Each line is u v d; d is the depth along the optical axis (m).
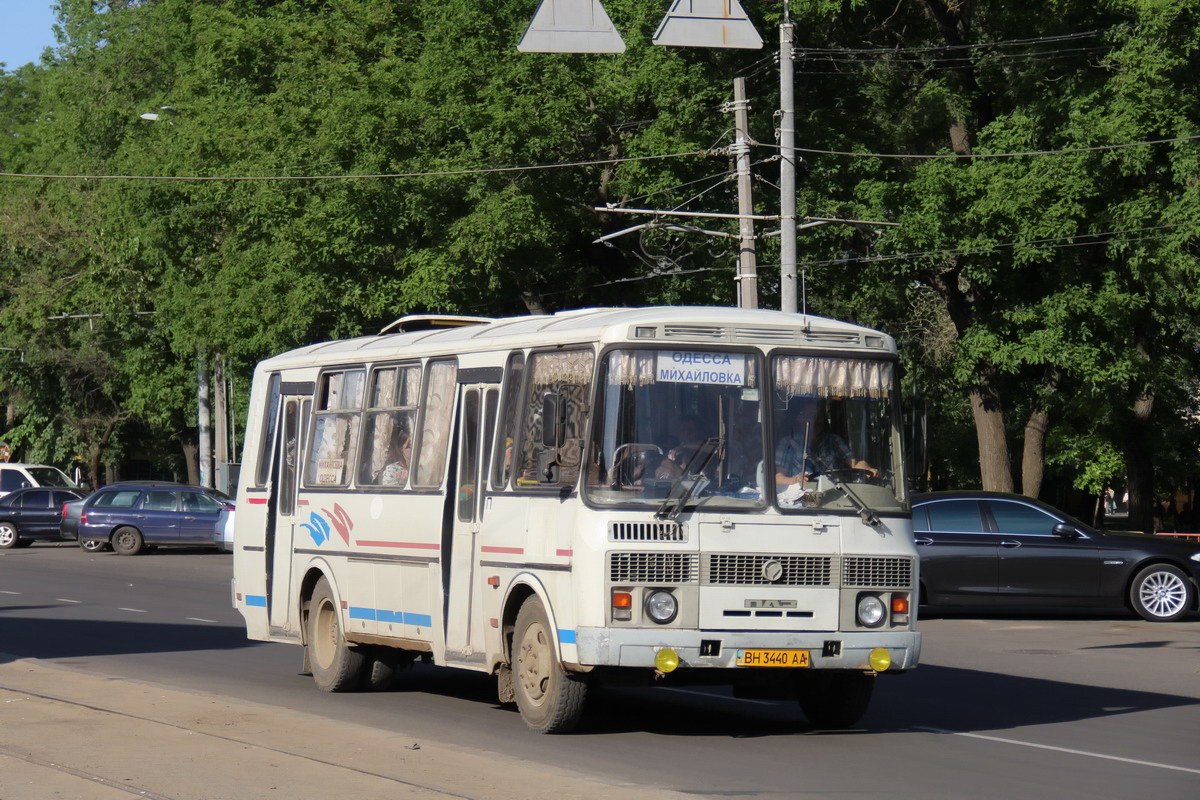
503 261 57.81
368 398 25.09
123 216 80.06
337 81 61.38
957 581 38.09
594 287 65.19
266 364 28.86
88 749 18.41
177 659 30.08
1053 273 53.84
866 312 65.75
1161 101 49.66
